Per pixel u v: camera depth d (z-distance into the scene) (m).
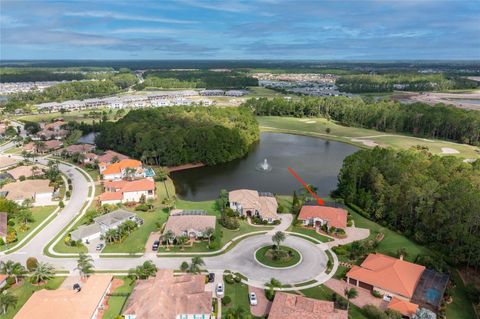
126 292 76.69
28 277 82.44
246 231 104.44
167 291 71.69
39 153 187.62
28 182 131.50
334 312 66.06
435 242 95.44
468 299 76.31
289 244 96.94
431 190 100.06
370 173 119.88
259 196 122.06
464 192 95.12
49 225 107.75
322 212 107.88
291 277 82.62
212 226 99.75
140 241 98.25
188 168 168.50
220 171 164.25
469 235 88.31
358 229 105.81
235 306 72.75
